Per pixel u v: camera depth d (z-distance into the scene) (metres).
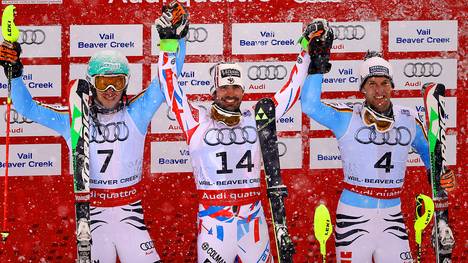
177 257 23.31
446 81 23.17
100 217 19.39
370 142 19.69
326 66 19.38
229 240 18.86
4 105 22.42
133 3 22.56
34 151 22.69
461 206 23.39
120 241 19.30
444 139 19.69
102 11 22.52
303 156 23.20
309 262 23.47
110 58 19.17
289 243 18.39
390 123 19.67
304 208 23.30
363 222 19.56
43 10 22.41
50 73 22.53
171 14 18.91
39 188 22.81
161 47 19.09
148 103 19.70
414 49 23.08
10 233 22.80
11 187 22.70
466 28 23.11
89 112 19.38
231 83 18.83
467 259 23.50
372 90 19.62
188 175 23.06
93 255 19.14
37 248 22.95
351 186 19.89
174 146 22.94
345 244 19.67
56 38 22.47
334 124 19.92
